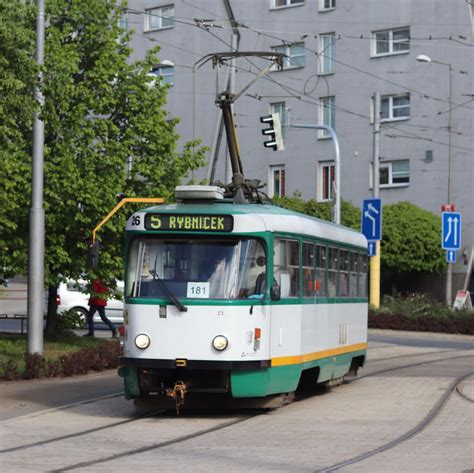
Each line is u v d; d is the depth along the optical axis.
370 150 69.75
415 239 62.62
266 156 73.25
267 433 17.45
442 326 53.59
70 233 34.03
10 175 32.25
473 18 66.12
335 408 21.27
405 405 21.72
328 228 24.44
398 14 68.25
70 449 15.59
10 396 22.97
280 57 31.12
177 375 19.75
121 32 35.22
